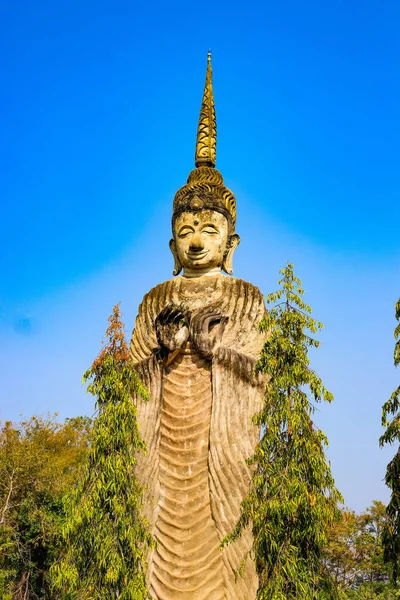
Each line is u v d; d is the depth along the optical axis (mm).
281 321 12672
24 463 31766
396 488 11758
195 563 13711
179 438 14961
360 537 34562
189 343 15906
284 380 12062
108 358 13234
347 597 28688
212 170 18812
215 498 14078
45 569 30859
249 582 13500
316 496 11273
